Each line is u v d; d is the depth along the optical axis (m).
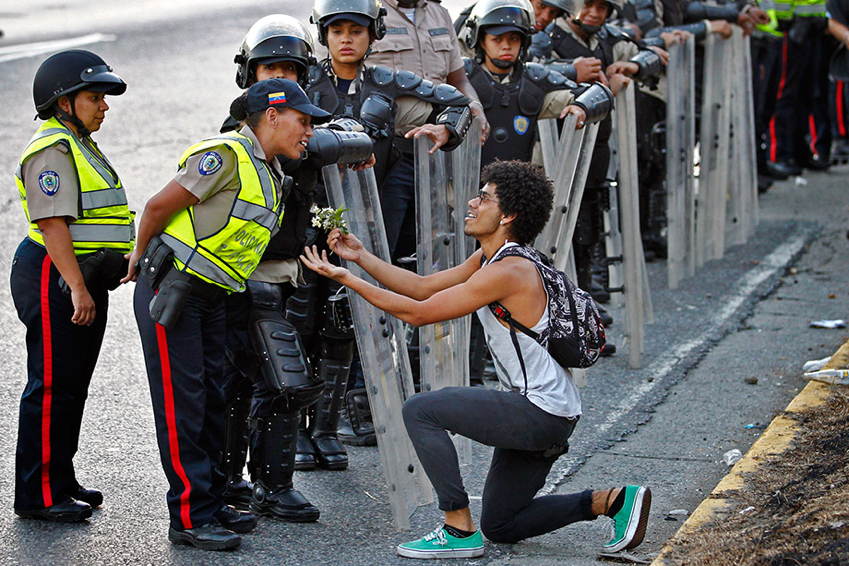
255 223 12.88
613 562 13.25
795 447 15.54
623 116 19.92
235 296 14.02
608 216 22.50
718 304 23.78
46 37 50.88
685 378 19.77
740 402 18.56
